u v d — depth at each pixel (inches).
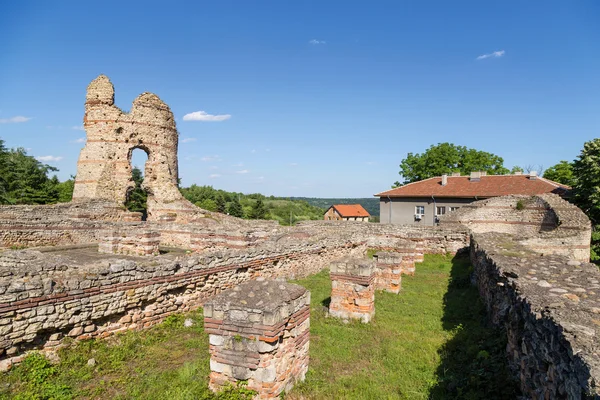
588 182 1020.5
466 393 215.3
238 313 215.9
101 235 575.5
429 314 397.7
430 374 254.7
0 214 842.8
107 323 308.7
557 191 1232.2
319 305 415.2
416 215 1593.3
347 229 954.7
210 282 410.9
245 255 464.1
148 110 1180.5
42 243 765.3
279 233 719.7
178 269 370.3
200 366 259.8
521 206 997.2
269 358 211.3
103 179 1108.5
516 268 302.0
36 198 1927.9
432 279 592.4
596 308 186.7
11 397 219.9
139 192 2162.9
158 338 318.0
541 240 672.4
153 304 346.0
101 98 1127.0
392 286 491.5
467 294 480.4
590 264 319.3
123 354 282.8
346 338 322.0
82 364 266.4
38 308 261.3
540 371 173.3
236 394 209.5
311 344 306.3
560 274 277.6
